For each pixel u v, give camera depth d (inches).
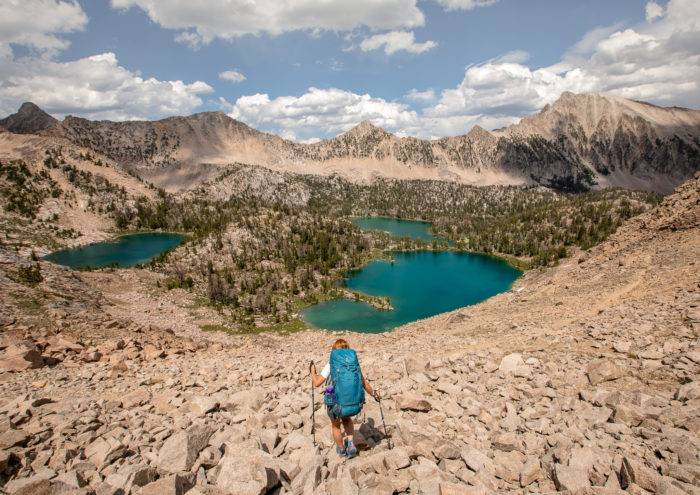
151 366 729.0
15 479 269.4
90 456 316.5
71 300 2078.0
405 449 323.0
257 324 4035.4
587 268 1849.2
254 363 788.0
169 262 6314.0
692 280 943.0
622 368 508.4
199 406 426.9
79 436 353.4
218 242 7293.3
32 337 892.6
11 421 374.9
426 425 390.6
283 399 475.5
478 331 1166.3
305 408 446.6
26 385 556.1
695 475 269.9
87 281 3457.2
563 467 285.6
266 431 351.6
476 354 684.7
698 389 403.5
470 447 330.3
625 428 357.1
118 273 4717.0
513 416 400.5
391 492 261.3
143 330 1272.1
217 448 317.7
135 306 3265.3
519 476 299.3
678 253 1268.5
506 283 6451.8
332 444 353.1
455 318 1798.7
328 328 4288.9
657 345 571.8
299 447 337.7
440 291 5979.3
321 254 7613.2
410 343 1237.7
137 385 578.6
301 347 1811.0
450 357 681.6
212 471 286.7
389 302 5241.1
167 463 294.0
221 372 686.5
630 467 269.0
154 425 394.3
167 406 455.2
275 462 282.4
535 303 1563.7
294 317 4596.5
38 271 2364.7
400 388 510.0
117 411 441.1
